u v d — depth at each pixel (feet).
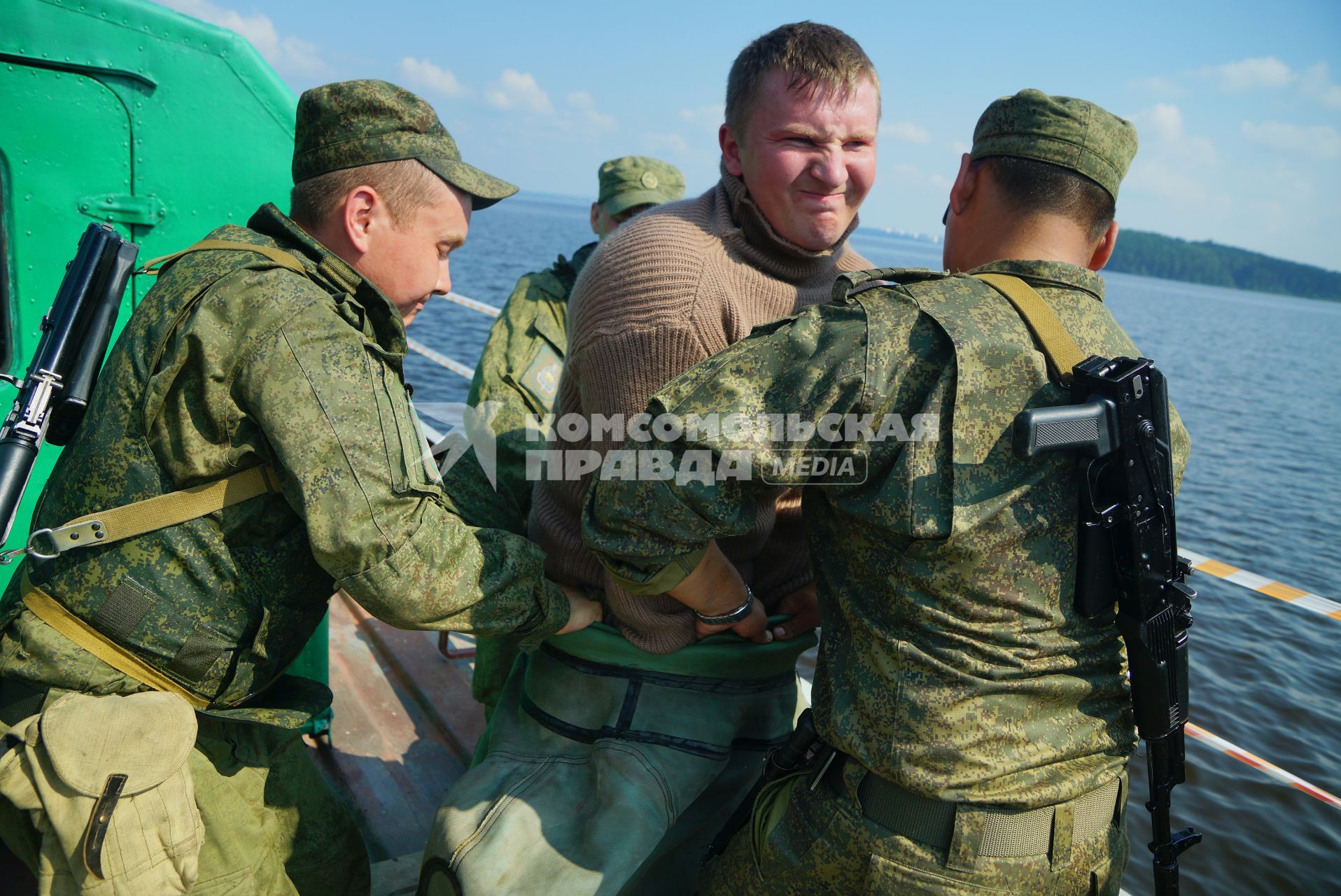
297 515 4.92
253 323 4.51
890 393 4.23
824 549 4.92
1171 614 4.39
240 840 5.17
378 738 8.95
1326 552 36.17
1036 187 4.71
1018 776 4.27
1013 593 4.20
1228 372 124.98
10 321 7.06
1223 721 17.25
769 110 5.01
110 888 4.21
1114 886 4.67
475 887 5.05
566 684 5.99
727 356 4.59
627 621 5.69
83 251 5.09
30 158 6.93
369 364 4.76
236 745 5.25
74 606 4.53
